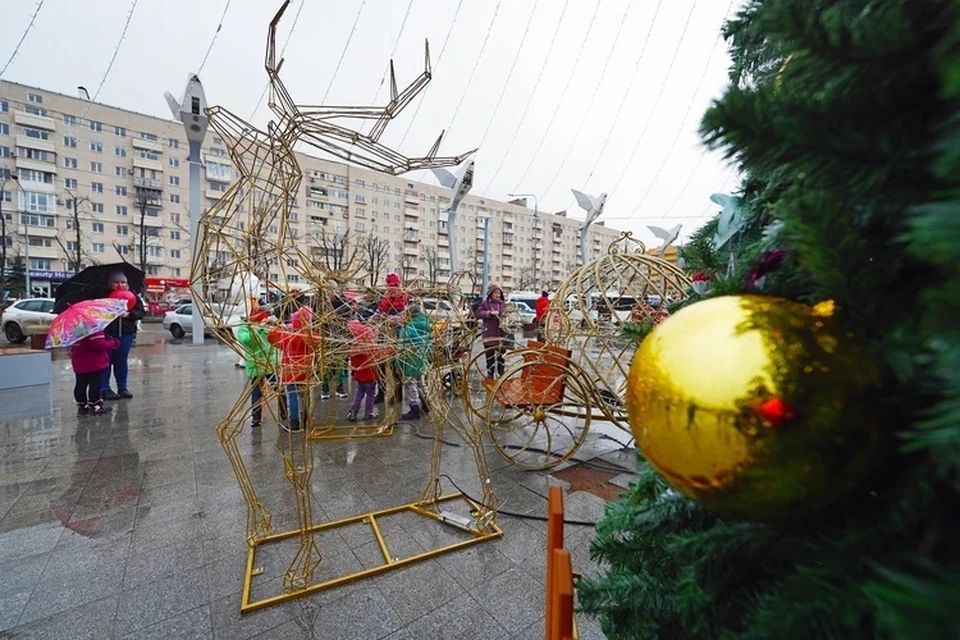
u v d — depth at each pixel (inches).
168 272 1376.7
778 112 16.1
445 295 123.9
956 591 9.4
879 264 16.9
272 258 81.2
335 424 194.5
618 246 194.7
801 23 15.4
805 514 17.5
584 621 73.0
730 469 16.8
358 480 136.1
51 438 172.2
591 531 106.1
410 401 210.5
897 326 15.8
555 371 139.2
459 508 118.0
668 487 36.1
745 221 34.8
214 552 94.3
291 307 94.4
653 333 20.3
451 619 75.3
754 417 15.7
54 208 1194.0
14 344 475.2
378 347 101.6
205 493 123.6
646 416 19.1
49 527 104.3
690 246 52.6
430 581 85.4
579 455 162.1
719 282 25.6
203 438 173.3
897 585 11.0
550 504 35.4
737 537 21.0
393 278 137.9
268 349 84.3
